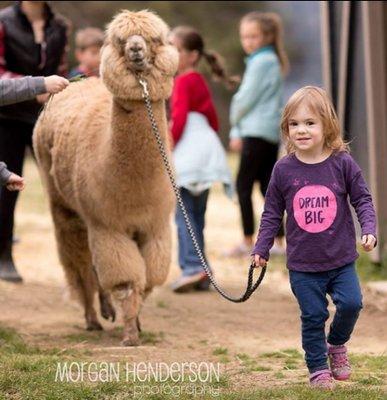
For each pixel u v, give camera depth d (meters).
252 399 8.59
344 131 17.45
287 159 8.90
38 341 11.86
